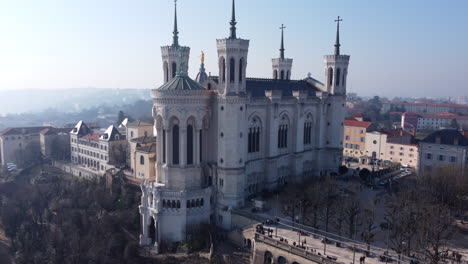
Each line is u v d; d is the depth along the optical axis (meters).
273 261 87.81
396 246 87.69
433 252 86.44
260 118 124.94
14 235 141.62
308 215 106.81
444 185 118.94
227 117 112.19
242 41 111.19
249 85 130.00
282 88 143.00
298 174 142.12
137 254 108.62
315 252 81.56
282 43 169.88
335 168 155.62
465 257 85.00
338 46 152.62
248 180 123.06
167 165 113.44
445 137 154.00
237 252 99.38
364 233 93.62
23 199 161.00
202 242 105.06
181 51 119.81
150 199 111.12
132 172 163.00
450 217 99.38
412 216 91.00
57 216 139.12
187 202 108.75
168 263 99.69
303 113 141.00
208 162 119.62
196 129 113.75
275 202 120.31
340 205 103.81
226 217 112.75
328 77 154.25
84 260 113.38
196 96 111.38
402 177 156.00
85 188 156.38
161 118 113.44
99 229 122.44
